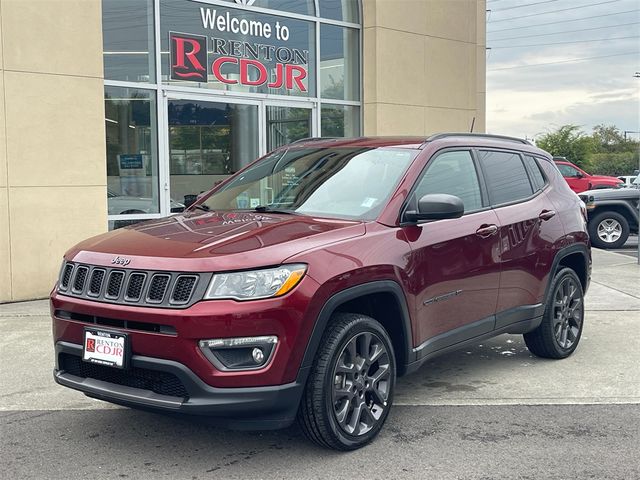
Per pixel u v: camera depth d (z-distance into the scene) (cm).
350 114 1255
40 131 853
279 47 1145
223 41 1071
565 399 518
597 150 7144
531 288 571
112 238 439
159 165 998
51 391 537
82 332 402
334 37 1223
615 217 1489
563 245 604
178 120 1020
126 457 416
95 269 407
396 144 521
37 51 846
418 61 1288
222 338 367
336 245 410
